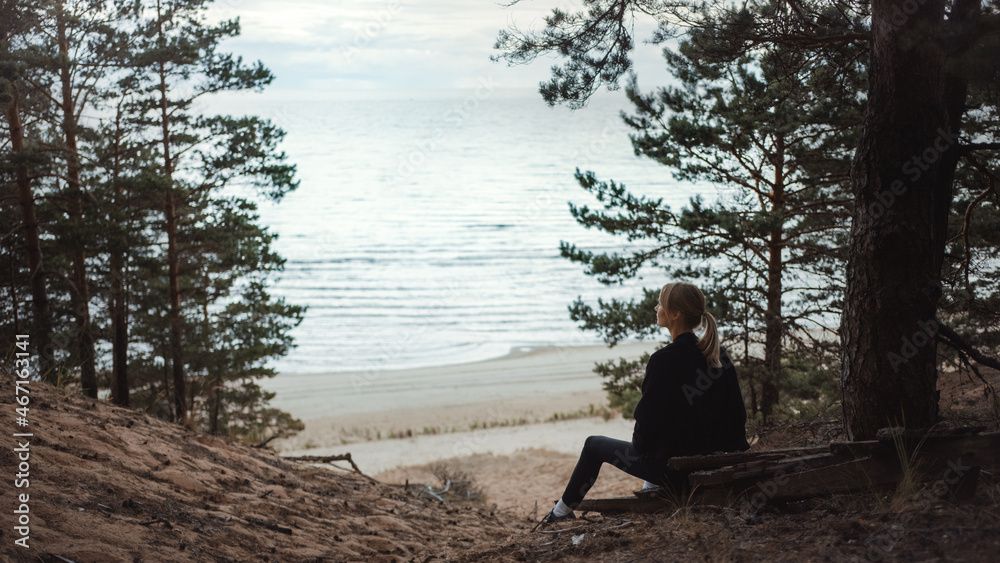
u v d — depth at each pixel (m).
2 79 11.03
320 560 3.81
